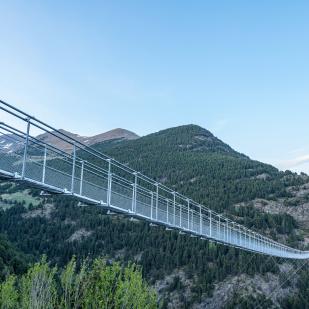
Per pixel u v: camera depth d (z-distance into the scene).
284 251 60.91
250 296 89.44
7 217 144.75
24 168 13.48
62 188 15.74
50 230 136.38
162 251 113.31
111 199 19.59
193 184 179.50
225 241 35.22
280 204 157.38
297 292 92.56
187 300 93.44
